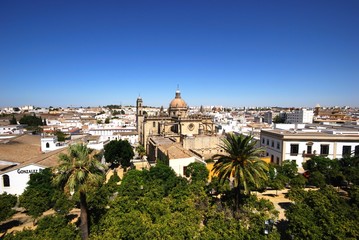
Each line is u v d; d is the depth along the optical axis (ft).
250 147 99.86
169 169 153.28
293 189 112.27
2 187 149.18
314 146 185.57
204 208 98.43
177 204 96.89
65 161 81.97
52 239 69.62
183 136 255.29
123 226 75.20
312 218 80.23
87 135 348.59
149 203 96.07
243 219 87.71
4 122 508.12
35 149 221.25
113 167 260.42
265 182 137.59
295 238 75.31
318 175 140.77
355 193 104.22
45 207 112.06
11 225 115.65
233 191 111.96
